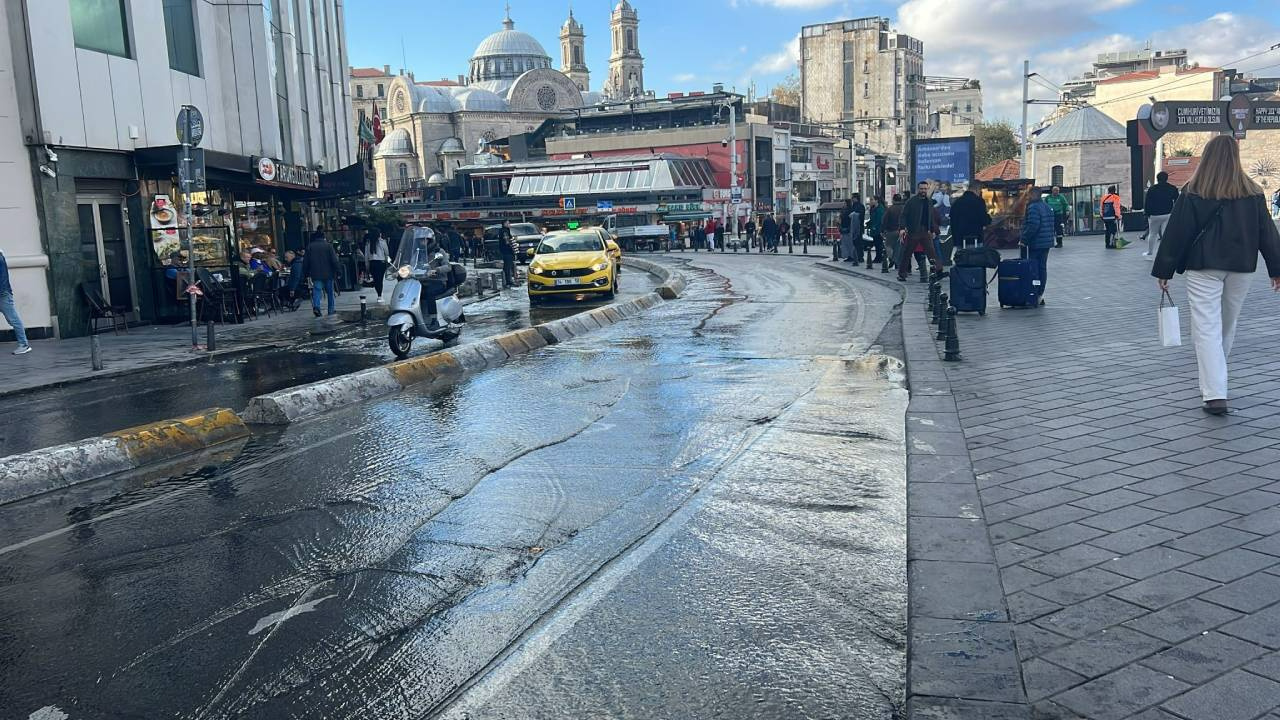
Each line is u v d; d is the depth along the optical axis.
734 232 71.38
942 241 22.89
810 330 13.62
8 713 3.45
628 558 4.75
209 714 3.40
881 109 121.69
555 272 20.08
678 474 6.23
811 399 8.49
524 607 4.21
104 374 11.87
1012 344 10.52
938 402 7.67
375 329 16.83
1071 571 4.11
